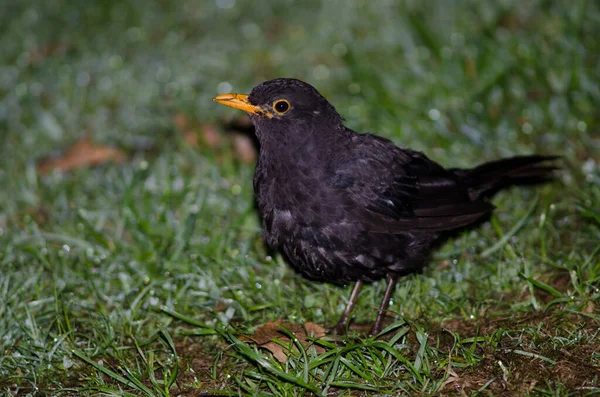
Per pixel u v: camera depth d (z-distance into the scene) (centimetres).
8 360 877
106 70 1514
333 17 1606
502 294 967
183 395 814
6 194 1216
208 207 1158
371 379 805
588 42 1386
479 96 1318
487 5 1527
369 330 952
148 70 1502
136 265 1041
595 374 782
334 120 912
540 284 917
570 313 890
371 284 1002
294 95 886
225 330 873
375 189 898
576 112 1258
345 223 886
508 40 1410
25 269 1038
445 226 916
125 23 1677
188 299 991
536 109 1275
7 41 1636
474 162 1211
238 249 1067
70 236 1107
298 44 1554
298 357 839
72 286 1009
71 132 1373
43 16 1716
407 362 803
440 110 1309
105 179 1232
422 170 959
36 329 909
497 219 1084
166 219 1119
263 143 912
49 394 830
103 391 817
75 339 919
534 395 761
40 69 1534
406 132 1269
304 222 891
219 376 851
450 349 855
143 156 1307
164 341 906
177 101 1394
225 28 1647
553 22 1452
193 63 1514
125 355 893
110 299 987
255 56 1534
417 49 1448
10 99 1445
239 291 984
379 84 1366
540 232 1023
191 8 1716
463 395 770
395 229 898
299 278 1023
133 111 1395
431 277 1000
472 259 1030
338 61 1494
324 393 784
